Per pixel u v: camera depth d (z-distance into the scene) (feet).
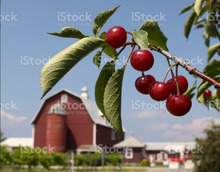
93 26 6.68
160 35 6.48
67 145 121.70
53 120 114.83
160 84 5.96
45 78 5.91
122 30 5.76
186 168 89.81
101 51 7.11
